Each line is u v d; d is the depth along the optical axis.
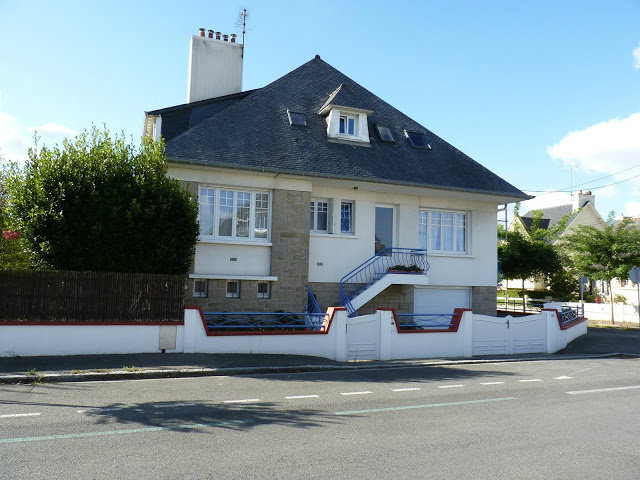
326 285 17.73
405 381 10.72
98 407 7.67
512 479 5.16
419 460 5.65
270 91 19.66
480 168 20.78
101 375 9.88
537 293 37.59
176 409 7.66
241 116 17.81
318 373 11.48
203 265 15.62
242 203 16.38
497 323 15.91
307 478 5.02
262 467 5.29
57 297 11.48
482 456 5.85
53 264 12.20
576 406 8.70
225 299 15.71
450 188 18.39
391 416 7.62
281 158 16.53
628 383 11.23
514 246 27.72
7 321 11.07
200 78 20.77
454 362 13.67
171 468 5.20
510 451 6.07
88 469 5.12
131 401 8.11
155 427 6.66
